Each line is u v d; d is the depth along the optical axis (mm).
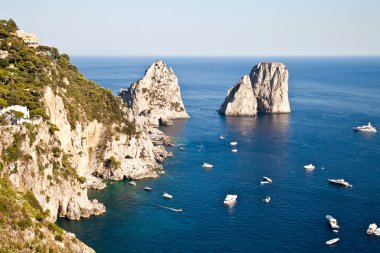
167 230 115812
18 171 97688
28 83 120750
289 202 135875
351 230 117312
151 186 148375
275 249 107500
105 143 155875
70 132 134375
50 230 85250
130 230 115000
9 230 73875
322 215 126500
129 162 161125
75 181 120938
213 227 118312
